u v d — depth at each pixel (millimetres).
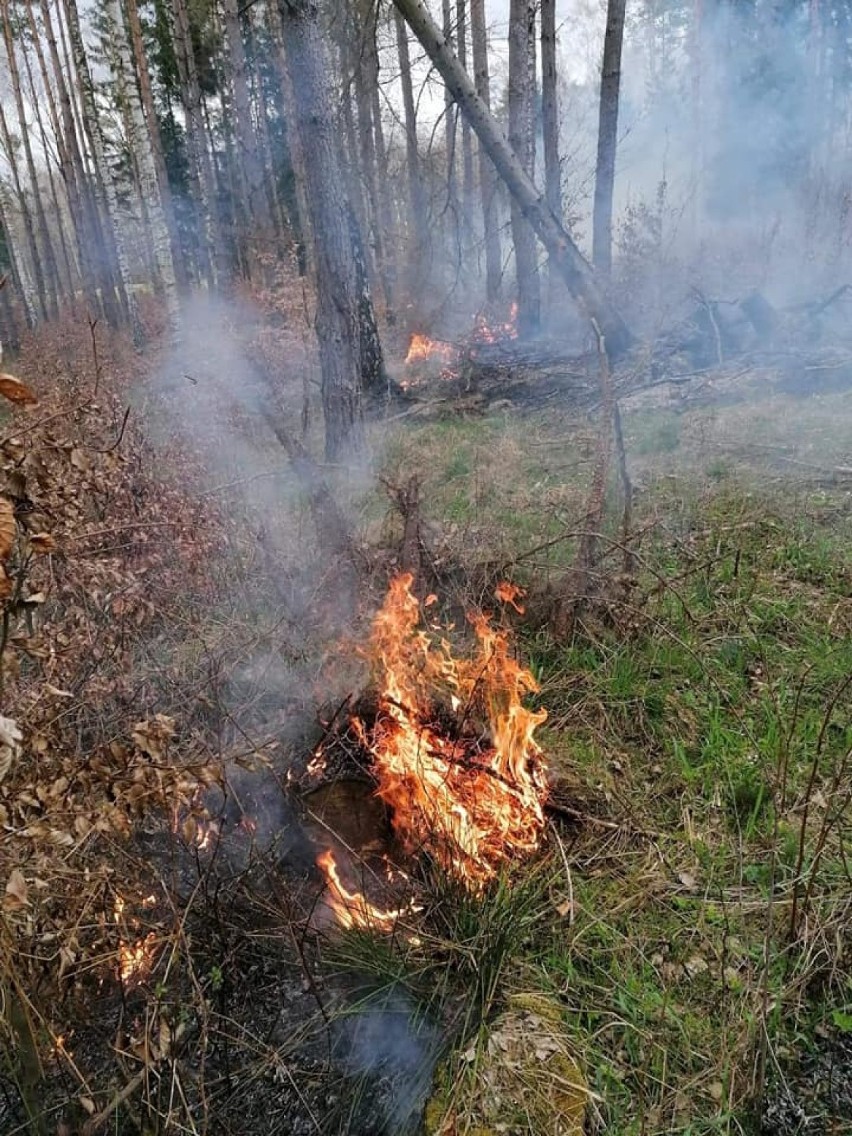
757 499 4871
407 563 3957
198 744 2715
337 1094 1943
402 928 2244
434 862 2410
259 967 2254
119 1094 1707
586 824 2678
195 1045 2035
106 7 17391
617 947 2236
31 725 1805
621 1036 2008
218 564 3746
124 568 2990
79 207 19062
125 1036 2021
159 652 3334
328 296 6066
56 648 2414
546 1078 1855
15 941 1654
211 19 19922
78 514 2732
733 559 4203
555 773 2850
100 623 2732
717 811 2709
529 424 7035
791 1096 1837
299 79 5773
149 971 2145
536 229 7496
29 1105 1688
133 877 2221
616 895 2420
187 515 3574
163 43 21750
